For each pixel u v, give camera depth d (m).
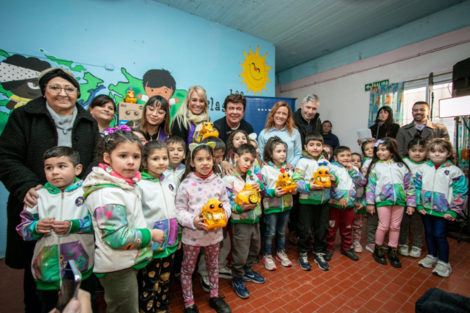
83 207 1.22
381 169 2.34
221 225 1.34
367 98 4.39
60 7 2.62
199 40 3.61
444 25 3.44
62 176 1.17
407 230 2.46
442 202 2.13
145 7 3.14
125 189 1.13
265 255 2.18
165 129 1.96
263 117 3.87
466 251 2.54
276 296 1.75
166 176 1.69
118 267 1.07
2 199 2.43
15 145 1.25
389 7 3.40
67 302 0.59
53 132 1.32
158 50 3.26
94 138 1.50
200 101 2.23
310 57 5.25
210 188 1.61
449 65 3.40
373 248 2.52
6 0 2.36
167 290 1.49
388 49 4.09
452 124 3.40
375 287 1.87
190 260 1.54
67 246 1.15
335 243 2.75
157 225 1.34
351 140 4.69
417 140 2.42
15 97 2.44
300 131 2.98
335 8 3.40
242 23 3.80
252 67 4.22
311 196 2.15
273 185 2.11
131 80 3.07
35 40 2.50
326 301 1.70
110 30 2.91
